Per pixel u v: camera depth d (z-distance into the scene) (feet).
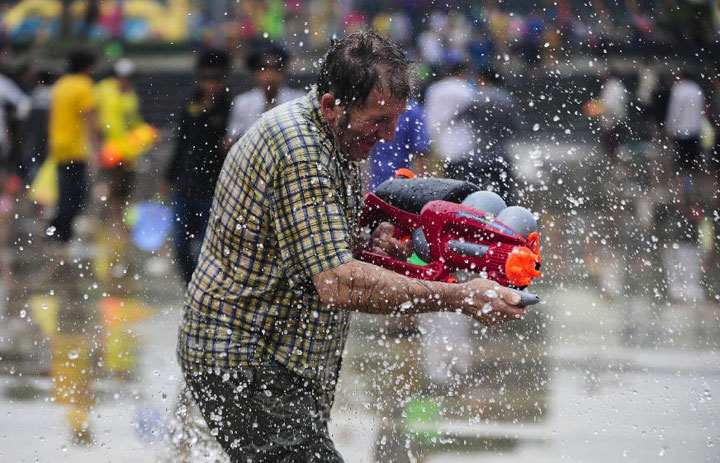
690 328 62.39
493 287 24.86
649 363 53.06
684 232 96.84
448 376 50.14
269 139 25.07
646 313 66.90
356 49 24.93
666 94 117.39
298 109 25.46
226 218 25.62
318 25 179.32
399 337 59.00
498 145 67.26
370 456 38.27
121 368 51.01
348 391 47.06
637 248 91.45
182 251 58.08
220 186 26.00
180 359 26.66
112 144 104.27
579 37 177.37
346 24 180.34
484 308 24.89
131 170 105.60
